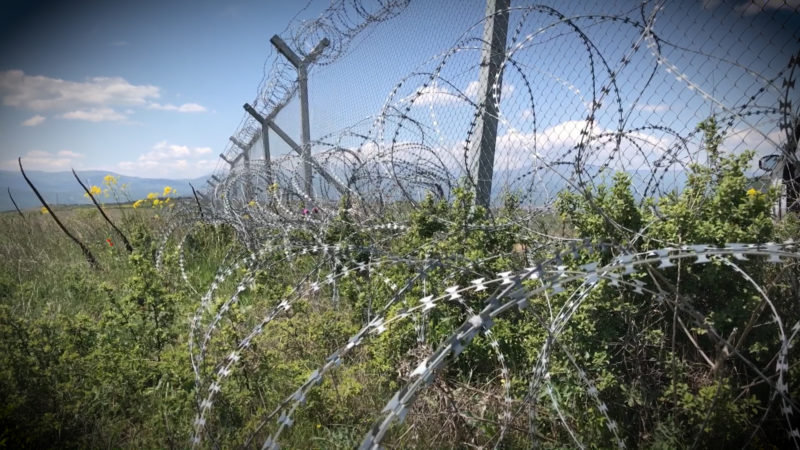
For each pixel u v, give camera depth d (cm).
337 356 208
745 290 249
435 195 538
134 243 652
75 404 296
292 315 422
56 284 623
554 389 264
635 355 267
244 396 302
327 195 705
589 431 249
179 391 301
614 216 278
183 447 280
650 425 250
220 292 558
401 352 314
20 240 898
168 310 396
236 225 695
